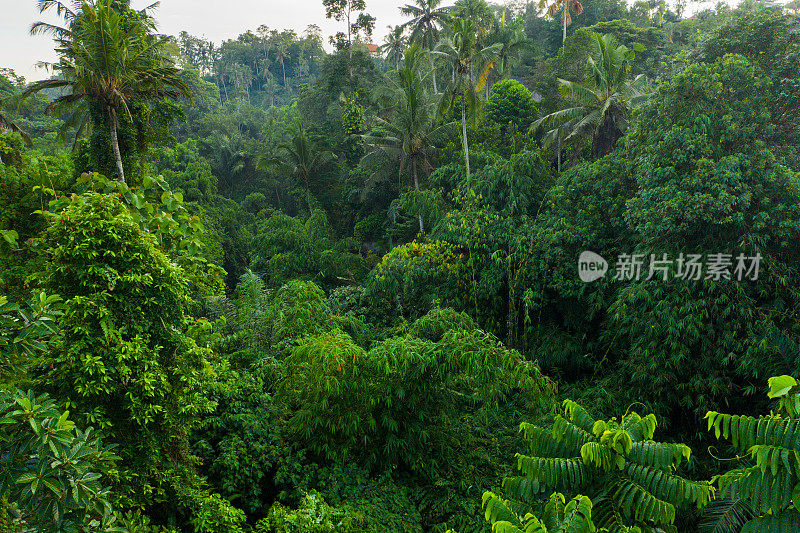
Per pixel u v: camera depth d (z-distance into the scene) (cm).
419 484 700
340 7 3412
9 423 285
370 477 670
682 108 841
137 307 481
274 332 927
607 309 941
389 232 2125
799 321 718
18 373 359
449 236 1163
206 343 682
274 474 640
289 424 682
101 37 1135
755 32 877
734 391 786
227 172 3750
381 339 1066
